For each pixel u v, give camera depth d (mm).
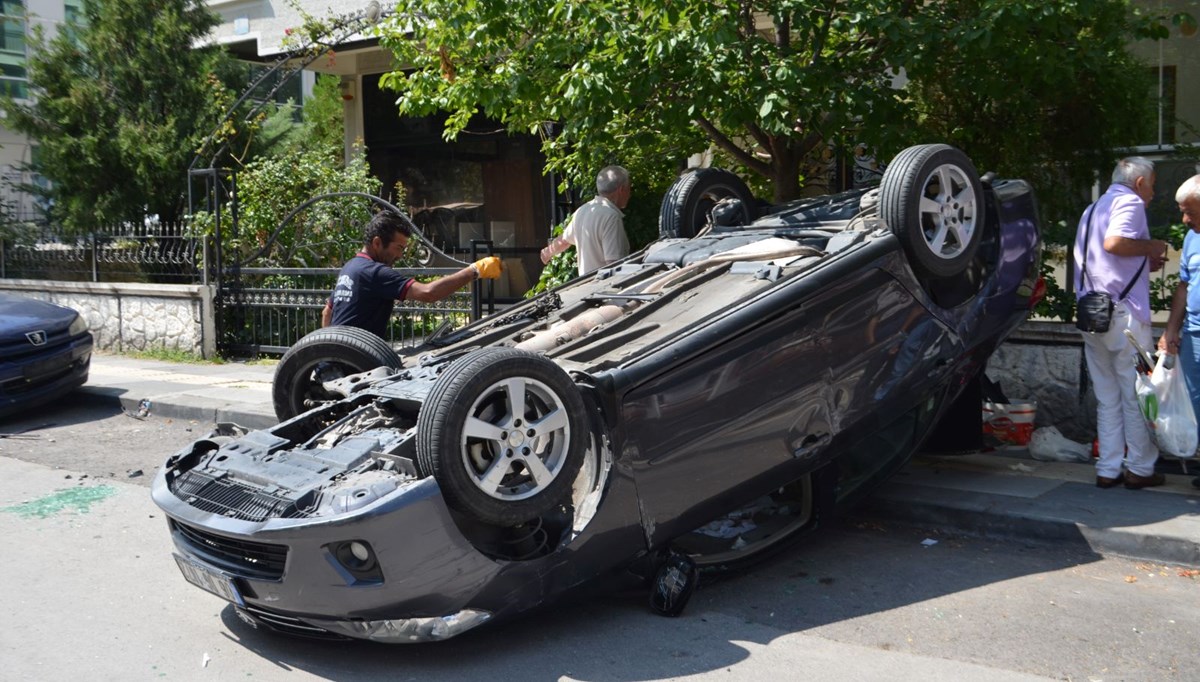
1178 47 8656
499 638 4586
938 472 6562
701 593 5066
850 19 7062
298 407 5699
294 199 12852
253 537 4129
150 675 4297
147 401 10039
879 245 5344
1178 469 6348
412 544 4059
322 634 4375
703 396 4746
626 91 7305
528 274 15266
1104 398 6051
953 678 4043
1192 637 4340
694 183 6961
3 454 8422
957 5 7289
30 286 14453
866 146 7980
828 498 5410
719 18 6969
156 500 4680
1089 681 3975
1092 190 8203
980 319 5914
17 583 5395
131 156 14070
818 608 4824
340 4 14281
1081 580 5039
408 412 4953
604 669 4238
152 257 13258
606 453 4512
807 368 5070
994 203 6148
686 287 5496
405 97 8266
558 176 14188
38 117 14672
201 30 15172
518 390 4242
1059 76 7004
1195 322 5836
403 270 10531
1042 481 6258
